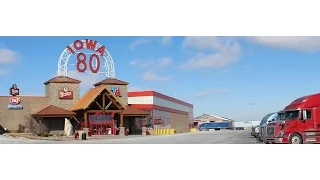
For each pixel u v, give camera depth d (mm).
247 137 40719
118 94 61719
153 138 43344
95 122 54406
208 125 117375
